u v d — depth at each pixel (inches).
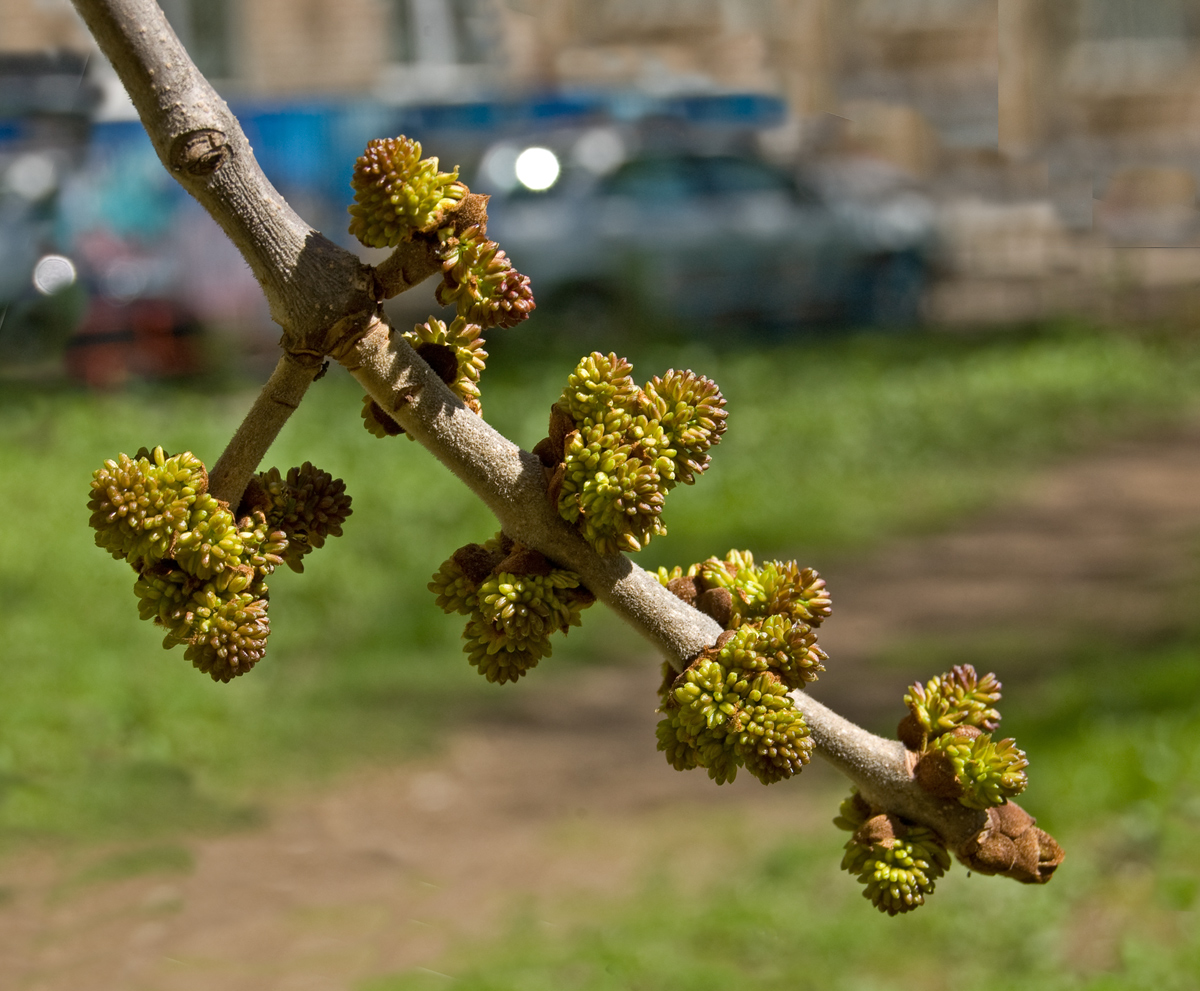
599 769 234.1
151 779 222.5
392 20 649.0
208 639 34.4
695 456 36.7
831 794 219.9
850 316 586.6
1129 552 333.7
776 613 37.9
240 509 36.0
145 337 483.8
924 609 302.5
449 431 36.0
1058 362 532.4
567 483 36.3
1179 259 624.4
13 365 471.8
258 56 629.0
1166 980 158.9
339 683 267.9
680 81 648.4
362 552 334.3
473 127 561.6
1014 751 39.5
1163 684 231.0
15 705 241.9
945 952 171.2
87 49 447.5
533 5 683.4
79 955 166.6
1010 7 674.2
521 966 169.6
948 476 406.0
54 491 374.0
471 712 257.1
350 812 216.8
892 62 682.8
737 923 177.5
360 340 34.9
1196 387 506.9
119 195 476.1
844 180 610.5
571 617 37.1
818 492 387.9
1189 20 678.5
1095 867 183.2
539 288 536.7
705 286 556.1
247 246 34.0
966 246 633.0
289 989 162.4
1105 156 666.2
